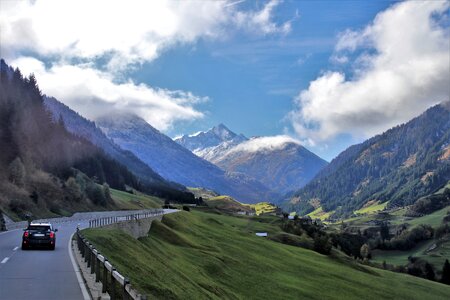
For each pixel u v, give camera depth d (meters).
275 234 136.00
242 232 118.44
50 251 32.44
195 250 67.56
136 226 62.22
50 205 122.56
